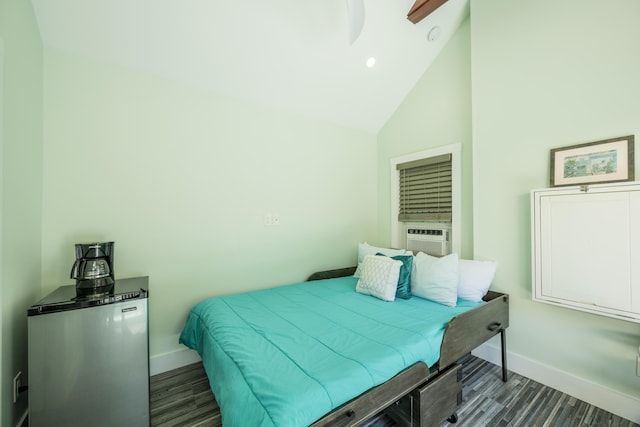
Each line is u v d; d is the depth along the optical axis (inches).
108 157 71.2
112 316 53.4
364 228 128.3
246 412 36.3
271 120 99.9
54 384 48.9
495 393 68.0
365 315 66.5
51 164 64.6
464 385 71.4
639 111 57.4
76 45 66.5
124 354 54.3
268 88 92.9
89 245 59.7
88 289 58.2
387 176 126.6
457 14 90.4
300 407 34.4
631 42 58.6
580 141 65.3
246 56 81.0
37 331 47.8
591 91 63.8
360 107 113.6
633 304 54.6
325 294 85.0
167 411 62.1
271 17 73.8
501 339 75.8
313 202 111.6
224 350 50.6
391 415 55.1
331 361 44.4
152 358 76.8
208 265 86.4
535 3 72.7
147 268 76.6
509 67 78.0
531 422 58.3
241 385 40.3
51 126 64.6
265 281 98.7
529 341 74.7
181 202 81.6
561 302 64.5
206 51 76.4
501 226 80.1
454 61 97.3
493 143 81.6
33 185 58.3
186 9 67.0
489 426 57.1
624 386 60.0
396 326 59.2
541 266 67.8
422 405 49.0
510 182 78.0
